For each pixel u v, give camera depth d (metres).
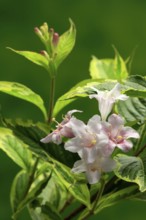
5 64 2.36
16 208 0.95
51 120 0.93
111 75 1.06
